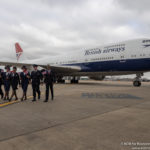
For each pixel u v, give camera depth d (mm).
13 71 6566
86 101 6188
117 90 10859
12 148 2182
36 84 6523
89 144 2316
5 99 6934
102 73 17734
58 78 23391
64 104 5574
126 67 15289
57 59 23266
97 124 3264
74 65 20234
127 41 15797
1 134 2711
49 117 3826
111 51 16547
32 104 5629
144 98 6996
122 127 3076
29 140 2461
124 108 4871
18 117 3830
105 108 4863
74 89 11656
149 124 3266
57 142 2389
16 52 32938
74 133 2760
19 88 13359
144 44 14500
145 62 14039
